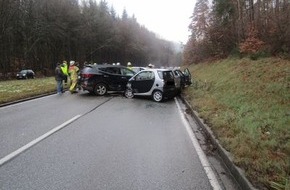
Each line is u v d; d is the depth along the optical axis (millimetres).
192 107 12766
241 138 6992
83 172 5629
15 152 6750
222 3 31891
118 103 15078
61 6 58188
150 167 5941
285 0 19578
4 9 45562
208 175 5578
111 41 80188
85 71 18312
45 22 53281
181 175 5566
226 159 6121
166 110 13172
